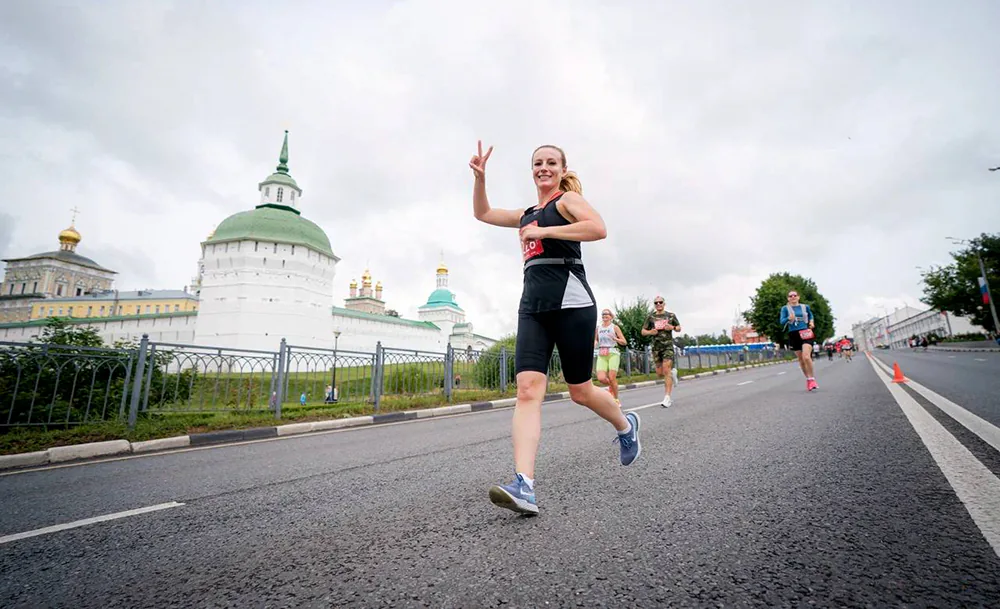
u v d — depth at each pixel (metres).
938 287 38.16
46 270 90.25
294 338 48.75
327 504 2.52
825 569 1.42
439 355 10.90
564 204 2.13
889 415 4.59
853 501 2.04
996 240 33.81
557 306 2.12
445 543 1.80
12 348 5.90
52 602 1.49
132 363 6.83
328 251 54.56
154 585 1.58
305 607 1.36
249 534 2.09
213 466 4.11
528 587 1.40
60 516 2.58
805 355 8.20
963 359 18.97
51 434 5.68
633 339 23.31
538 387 2.12
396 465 3.55
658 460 3.09
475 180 2.55
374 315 60.38
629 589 1.35
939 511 1.86
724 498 2.18
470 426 6.29
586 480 2.64
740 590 1.32
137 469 4.18
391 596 1.39
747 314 54.03
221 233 50.47
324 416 7.96
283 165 62.59
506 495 1.90
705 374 21.31
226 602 1.42
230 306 47.19
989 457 2.69
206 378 7.51
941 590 1.25
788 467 2.71
